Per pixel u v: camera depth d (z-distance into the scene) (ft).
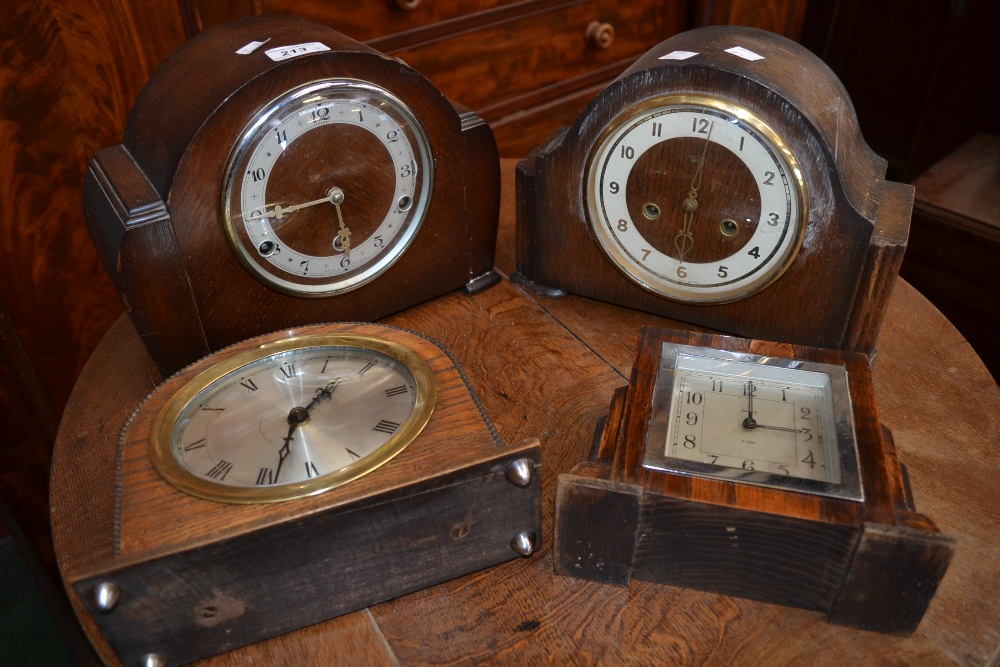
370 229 3.61
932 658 2.58
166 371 3.48
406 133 3.47
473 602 2.78
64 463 3.29
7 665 5.31
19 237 4.96
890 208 3.42
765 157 3.24
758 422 2.81
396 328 3.16
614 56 6.79
